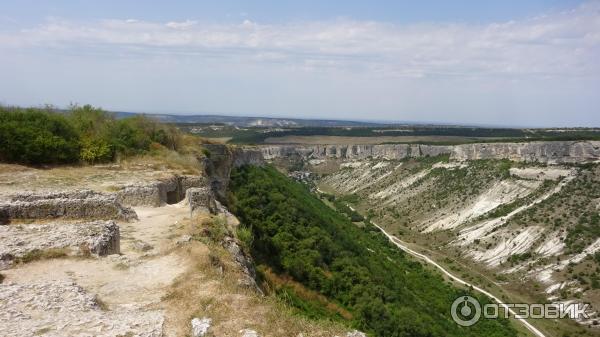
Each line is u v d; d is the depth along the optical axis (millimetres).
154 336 9633
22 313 10492
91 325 10078
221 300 11266
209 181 39125
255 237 34250
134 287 12961
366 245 69438
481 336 46656
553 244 91188
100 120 41781
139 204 26453
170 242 17750
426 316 40000
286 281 30797
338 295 34125
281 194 55094
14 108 34062
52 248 15164
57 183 26312
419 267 76125
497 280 81312
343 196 169375
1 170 28281
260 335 9547
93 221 18500
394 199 152625
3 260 13906
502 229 104312
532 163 132500
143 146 40125
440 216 126875
